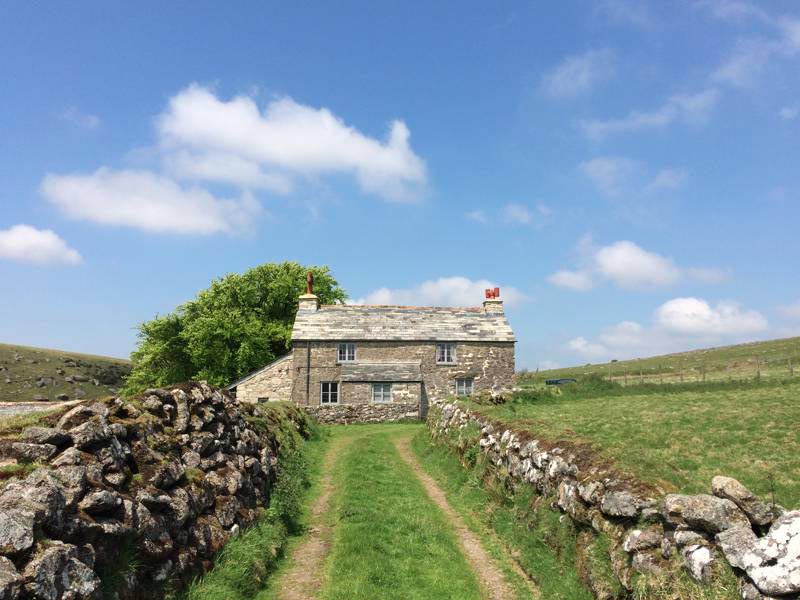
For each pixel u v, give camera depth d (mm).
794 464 10164
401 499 15148
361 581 9547
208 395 12242
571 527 10094
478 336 41469
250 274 52000
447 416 23422
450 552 11398
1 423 7383
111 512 6809
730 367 48469
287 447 18703
